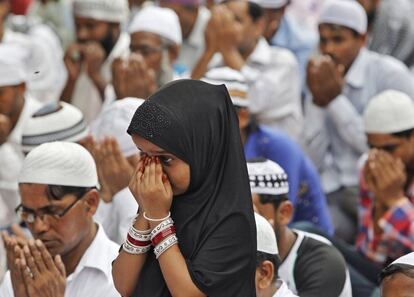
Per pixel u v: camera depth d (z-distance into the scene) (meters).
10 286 13.09
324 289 14.05
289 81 21.03
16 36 22.77
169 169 9.69
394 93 17.86
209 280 9.59
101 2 21.86
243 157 9.88
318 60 20.45
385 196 17.28
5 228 17.64
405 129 17.59
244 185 9.82
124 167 15.11
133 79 18.78
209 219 9.72
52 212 12.88
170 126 9.56
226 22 20.20
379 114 17.64
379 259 17.34
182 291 9.55
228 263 9.67
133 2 25.56
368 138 17.89
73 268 13.09
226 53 20.25
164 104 9.64
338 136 20.84
